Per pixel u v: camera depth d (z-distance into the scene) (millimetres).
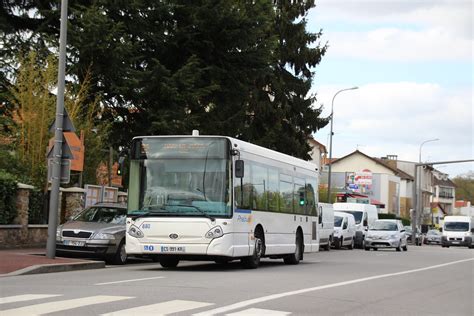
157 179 17406
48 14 27766
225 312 9555
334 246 41781
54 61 25406
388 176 98688
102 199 27078
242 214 17734
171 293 11586
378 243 41781
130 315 8984
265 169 19703
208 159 17328
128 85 27516
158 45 30156
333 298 11961
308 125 48062
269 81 45031
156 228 17062
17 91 25469
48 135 24125
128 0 27672
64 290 11734
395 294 13359
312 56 47312
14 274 15102
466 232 58188
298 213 22531
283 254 21312
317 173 25062
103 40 25984
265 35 33312
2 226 21312
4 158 23859
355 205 47281
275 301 11055
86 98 27703
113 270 17469
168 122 28297
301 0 47344
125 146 31203
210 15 29484
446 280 17562
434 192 132625
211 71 30953
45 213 24469
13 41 27734
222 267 19391
